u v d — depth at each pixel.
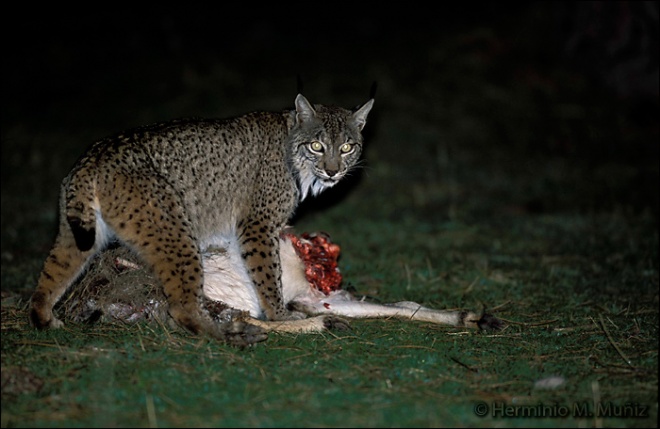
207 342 8.87
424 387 7.95
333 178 10.81
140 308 9.43
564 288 12.20
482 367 8.52
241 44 27.55
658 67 23.20
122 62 26.00
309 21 30.19
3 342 8.63
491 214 17.06
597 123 22.62
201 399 7.48
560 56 25.48
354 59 25.86
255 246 10.27
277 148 10.61
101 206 8.93
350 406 7.46
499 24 26.98
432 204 17.72
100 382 7.68
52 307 9.27
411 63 25.31
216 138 10.02
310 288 10.73
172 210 9.19
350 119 11.02
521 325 10.20
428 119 22.44
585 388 8.05
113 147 9.14
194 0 31.72
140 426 7.03
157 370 7.98
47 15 30.02
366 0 31.69
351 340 9.24
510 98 23.69
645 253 14.20
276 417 7.24
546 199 18.06
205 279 10.05
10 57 26.38
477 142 21.58
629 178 19.38
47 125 21.81
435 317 10.23
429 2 30.95
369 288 12.11
